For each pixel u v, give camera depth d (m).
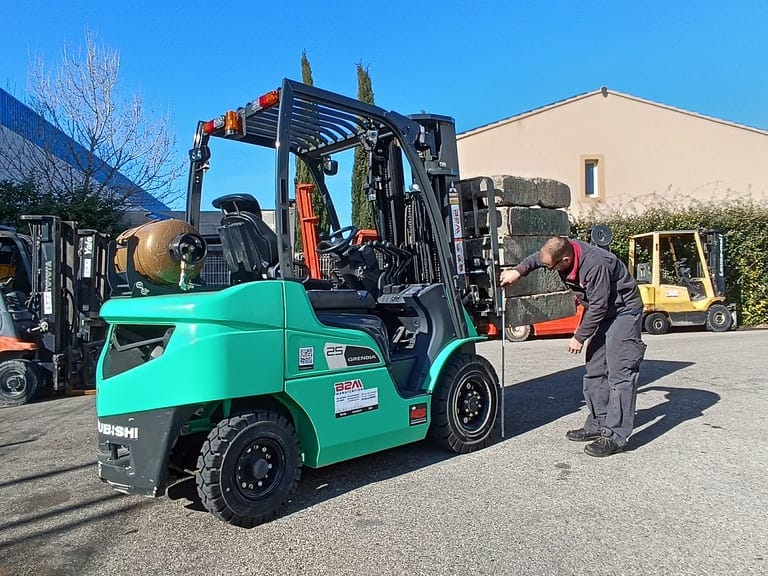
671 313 14.32
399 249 5.47
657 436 5.64
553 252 5.00
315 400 4.10
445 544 3.53
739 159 21.20
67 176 16.78
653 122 21.19
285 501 4.00
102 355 4.25
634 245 14.95
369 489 4.45
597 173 21.19
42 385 8.48
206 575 3.26
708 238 14.80
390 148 5.53
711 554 3.36
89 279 9.26
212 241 5.15
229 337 3.70
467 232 5.82
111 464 3.94
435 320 5.12
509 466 4.87
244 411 3.90
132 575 3.29
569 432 5.59
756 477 4.54
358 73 20.02
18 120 16.72
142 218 18.05
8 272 10.05
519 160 21.08
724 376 8.35
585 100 21.16
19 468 5.32
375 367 4.49
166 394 3.68
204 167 5.14
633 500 4.13
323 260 5.77
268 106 4.38
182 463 4.62
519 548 3.46
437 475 4.71
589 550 3.42
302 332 4.05
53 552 3.61
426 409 4.88
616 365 5.10
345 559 3.38
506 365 9.88
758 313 15.90
